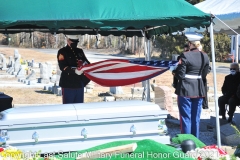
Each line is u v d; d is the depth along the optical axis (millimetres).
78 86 7770
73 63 7664
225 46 43531
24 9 5762
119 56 47938
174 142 4738
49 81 22766
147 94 11078
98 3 6066
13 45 59375
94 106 4699
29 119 4301
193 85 7457
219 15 9180
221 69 33719
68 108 4602
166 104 12391
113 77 7492
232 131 8422
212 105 15695
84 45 60156
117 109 4645
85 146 4453
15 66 27766
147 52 11078
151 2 6242
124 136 4582
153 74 7617
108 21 5855
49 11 5805
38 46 59094
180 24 6141
